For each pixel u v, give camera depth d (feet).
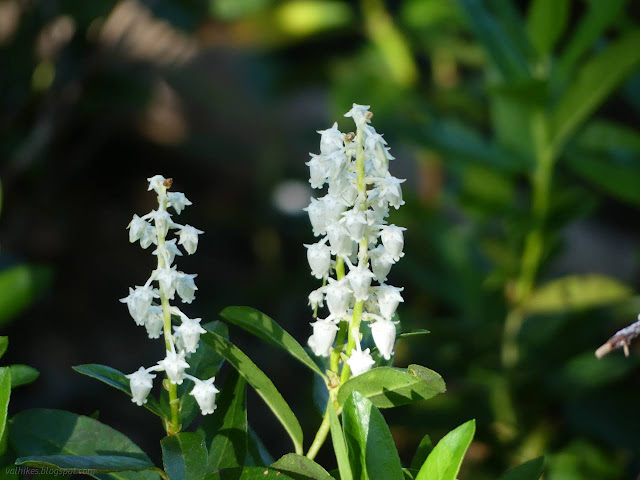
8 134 2.74
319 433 1.16
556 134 1.92
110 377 1.11
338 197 1.07
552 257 2.06
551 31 1.88
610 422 1.96
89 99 2.87
